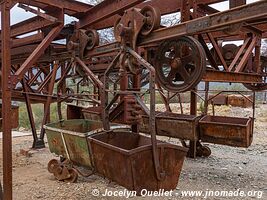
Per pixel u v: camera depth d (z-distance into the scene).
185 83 4.63
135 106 4.43
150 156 3.46
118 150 3.49
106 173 3.87
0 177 5.57
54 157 7.12
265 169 6.37
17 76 4.02
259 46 7.14
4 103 3.83
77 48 5.97
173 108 15.53
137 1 4.49
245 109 15.48
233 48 7.59
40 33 6.83
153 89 3.45
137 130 4.63
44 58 7.27
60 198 4.52
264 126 12.16
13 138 9.73
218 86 22.61
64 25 5.73
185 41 4.52
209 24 3.71
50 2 5.05
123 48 4.52
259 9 3.21
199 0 5.54
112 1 4.98
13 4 3.82
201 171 6.14
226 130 5.62
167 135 6.27
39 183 5.20
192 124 5.86
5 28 3.77
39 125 12.63
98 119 6.34
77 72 6.05
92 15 5.55
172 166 3.66
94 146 3.99
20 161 6.77
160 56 4.96
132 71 4.55
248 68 7.11
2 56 3.84
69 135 4.96
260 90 7.86
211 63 5.52
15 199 4.46
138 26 4.47
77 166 5.55
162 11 5.68
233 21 3.46
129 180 3.42
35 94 7.90
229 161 7.01
